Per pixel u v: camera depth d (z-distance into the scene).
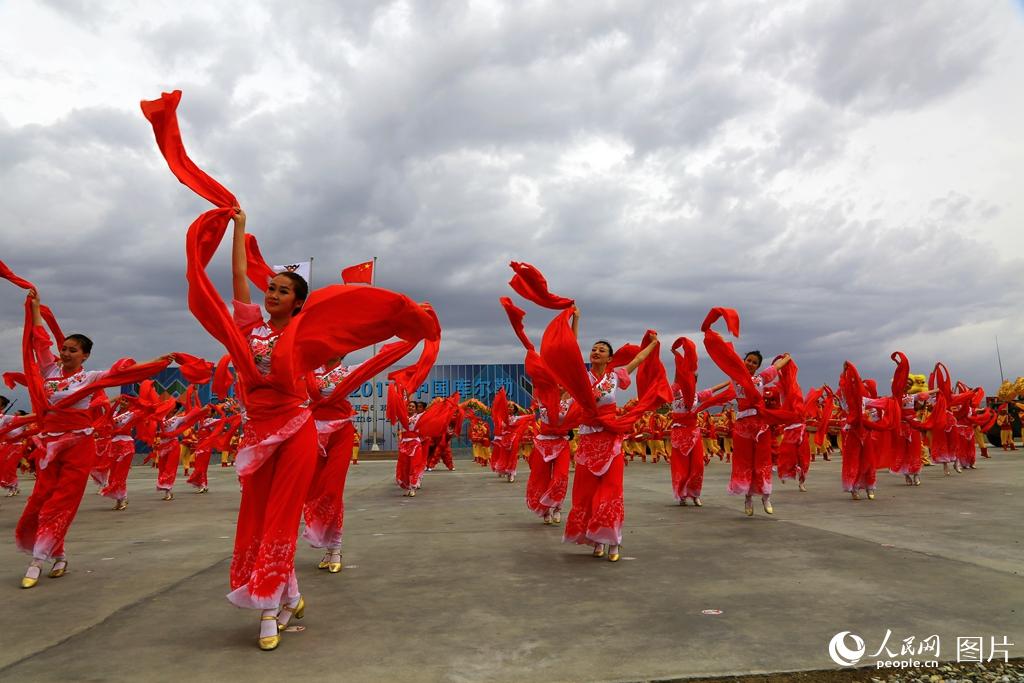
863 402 9.34
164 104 3.64
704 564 4.85
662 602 3.77
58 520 4.66
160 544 6.21
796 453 10.38
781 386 8.42
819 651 2.90
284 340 3.27
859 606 3.62
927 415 13.84
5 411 10.84
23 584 4.42
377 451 29.17
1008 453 20.70
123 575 4.77
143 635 3.27
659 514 7.86
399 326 3.79
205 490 12.57
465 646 3.02
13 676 2.69
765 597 3.85
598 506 5.06
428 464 17.67
